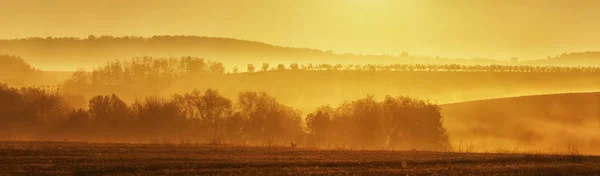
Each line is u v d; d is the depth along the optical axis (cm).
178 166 7000
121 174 6519
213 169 6869
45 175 6350
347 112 14925
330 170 6944
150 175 6488
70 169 6694
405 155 8281
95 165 6944
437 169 7094
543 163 7594
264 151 8519
